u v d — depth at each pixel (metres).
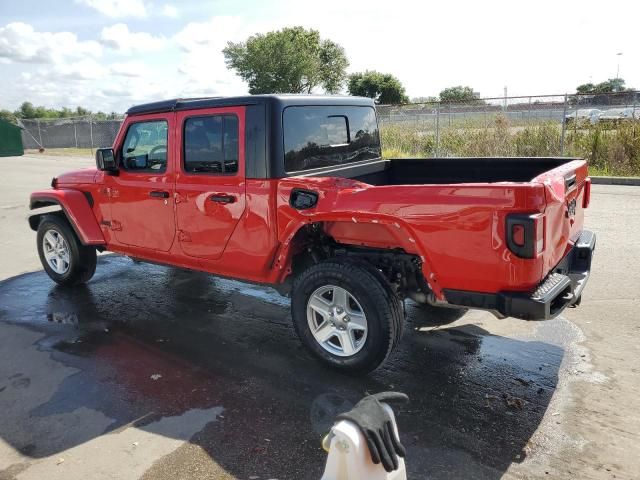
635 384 3.75
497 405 3.54
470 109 16.97
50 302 5.79
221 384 3.92
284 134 4.12
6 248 8.30
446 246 3.34
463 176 5.28
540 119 15.80
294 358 4.34
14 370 4.22
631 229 7.94
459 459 3.00
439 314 5.18
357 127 5.17
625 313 4.97
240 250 4.35
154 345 4.64
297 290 4.02
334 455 1.64
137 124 4.97
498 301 3.25
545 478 2.83
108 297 5.92
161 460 3.06
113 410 3.60
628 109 15.01
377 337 3.71
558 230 3.50
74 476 2.95
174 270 6.94
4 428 3.42
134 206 5.16
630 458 2.97
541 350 4.32
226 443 3.20
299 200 3.92
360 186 3.75
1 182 17.17
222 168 4.36
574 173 3.91
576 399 3.58
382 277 3.74
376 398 1.73
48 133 35.44
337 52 53.28
